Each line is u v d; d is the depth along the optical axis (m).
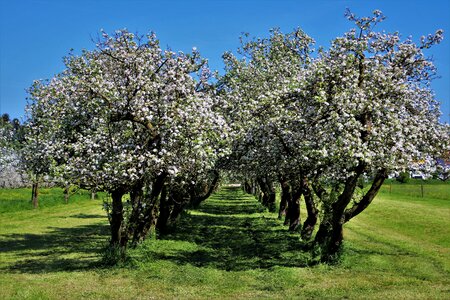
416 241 24.42
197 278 15.00
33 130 22.58
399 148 15.16
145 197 20.75
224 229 29.17
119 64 17.44
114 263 16.95
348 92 15.54
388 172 16.14
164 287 13.82
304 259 18.00
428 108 18.61
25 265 17.53
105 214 39.44
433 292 13.05
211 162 17.44
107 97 16.41
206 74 21.03
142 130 17.45
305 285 14.11
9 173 52.50
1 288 13.60
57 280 14.74
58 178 16.00
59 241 24.38
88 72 17.22
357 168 16.17
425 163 16.45
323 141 16.12
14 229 29.59
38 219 35.44
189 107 16.88
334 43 17.50
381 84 16.38
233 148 21.53
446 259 18.67
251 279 15.01
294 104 18.17
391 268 16.77
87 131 16.72
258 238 24.56
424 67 18.25
